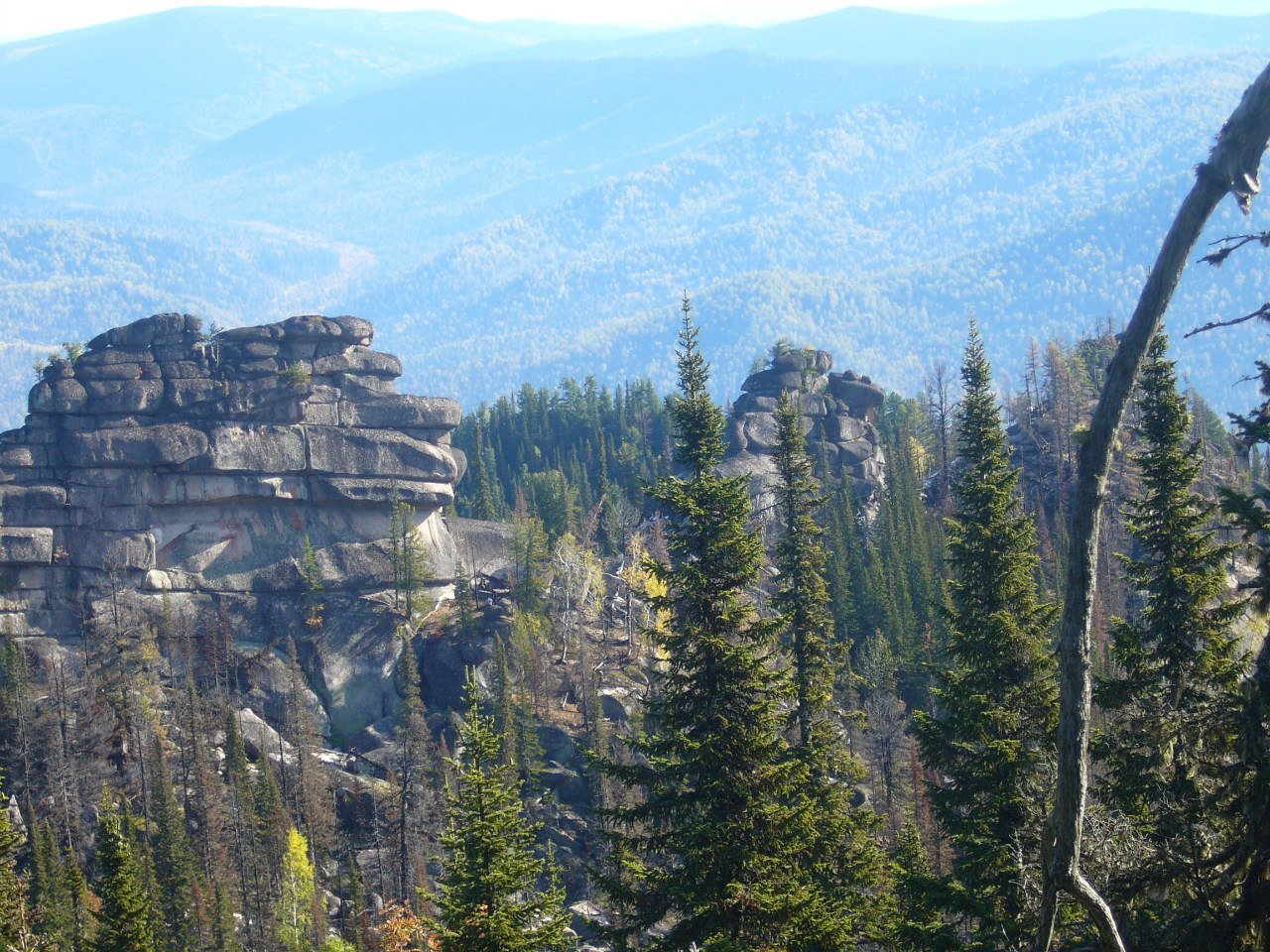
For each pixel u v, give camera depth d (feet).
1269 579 161.79
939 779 504.02
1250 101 95.76
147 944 310.86
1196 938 150.51
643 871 230.89
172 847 521.65
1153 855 166.30
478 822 231.71
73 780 653.30
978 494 268.00
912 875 243.40
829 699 303.48
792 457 321.52
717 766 232.94
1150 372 252.21
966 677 259.19
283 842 604.49
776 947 213.87
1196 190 98.27
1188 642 239.30
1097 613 616.80
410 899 581.53
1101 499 102.73
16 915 279.08
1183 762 205.05
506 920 224.74
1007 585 261.24
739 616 238.07
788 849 229.25
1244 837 153.07
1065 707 104.47
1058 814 106.11
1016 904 225.56
